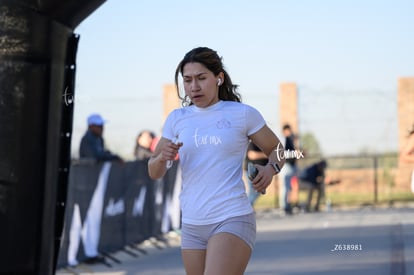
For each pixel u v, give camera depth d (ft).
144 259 81.15
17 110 42.29
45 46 42.83
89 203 74.18
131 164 86.53
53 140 43.98
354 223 118.42
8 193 42.39
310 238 97.60
